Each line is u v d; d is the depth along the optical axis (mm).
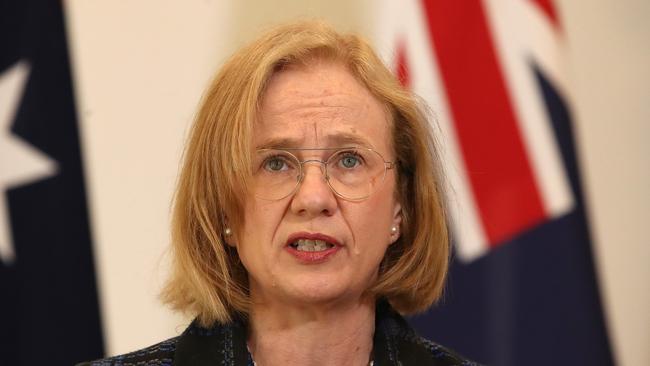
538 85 7199
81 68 6773
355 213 4211
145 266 6754
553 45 7242
